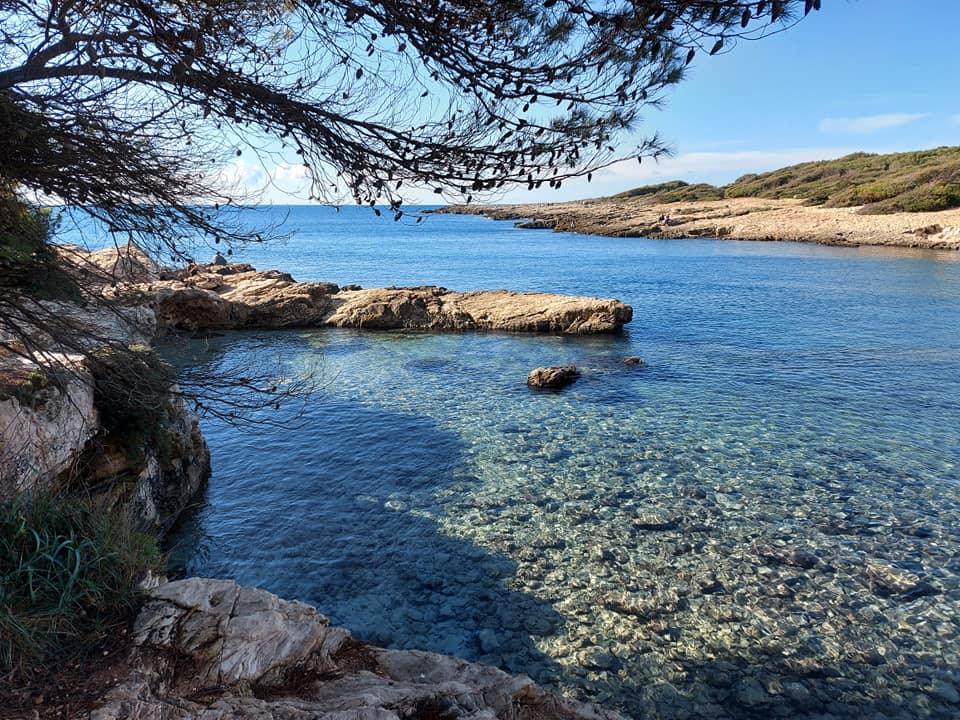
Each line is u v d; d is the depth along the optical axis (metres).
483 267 56.38
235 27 4.92
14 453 6.42
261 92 4.77
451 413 16.94
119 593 5.10
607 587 8.79
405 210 5.41
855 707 6.56
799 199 103.62
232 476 12.79
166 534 10.34
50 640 4.38
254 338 28.08
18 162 4.59
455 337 28.38
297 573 9.23
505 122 5.02
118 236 5.49
